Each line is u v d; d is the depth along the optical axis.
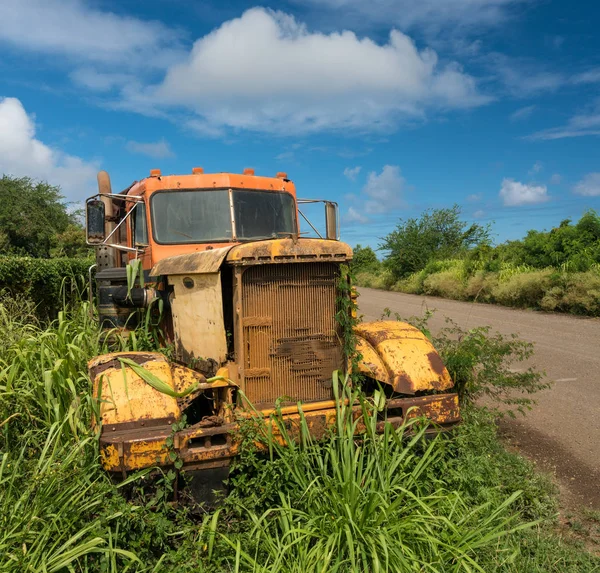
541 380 7.81
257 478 3.58
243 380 3.89
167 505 3.44
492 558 3.33
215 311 4.05
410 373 4.24
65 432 4.13
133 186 6.88
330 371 4.10
